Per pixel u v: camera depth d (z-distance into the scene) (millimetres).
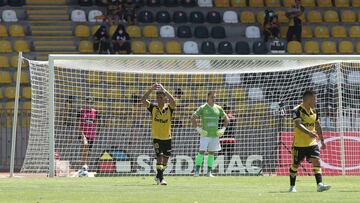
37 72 68438
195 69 72188
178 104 74688
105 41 97000
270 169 71188
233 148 71562
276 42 101188
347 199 36281
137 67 71250
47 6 102938
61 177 63812
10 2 103125
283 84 74812
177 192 41844
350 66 74438
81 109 70938
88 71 74812
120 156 71250
